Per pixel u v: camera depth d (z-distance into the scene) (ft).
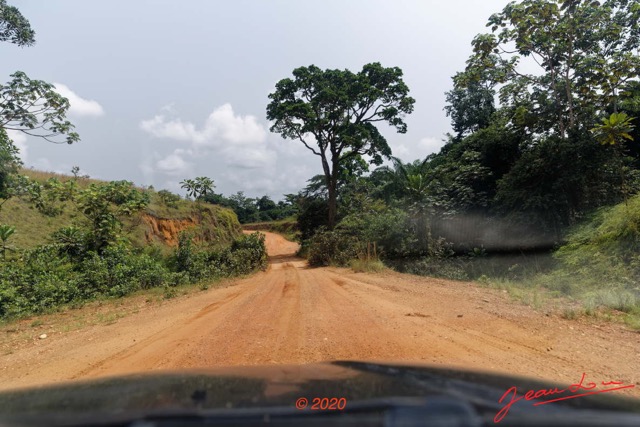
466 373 7.93
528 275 55.31
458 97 126.72
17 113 62.64
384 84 138.62
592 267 40.04
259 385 7.16
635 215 39.55
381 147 139.33
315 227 153.58
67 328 28.89
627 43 73.15
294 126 139.54
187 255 65.46
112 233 65.31
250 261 77.20
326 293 38.75
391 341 19.75
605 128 53.98
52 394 6.92
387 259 75.05
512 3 70.79
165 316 30.66
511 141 80.59
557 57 74.13
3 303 37.06
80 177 105.19
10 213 74.54
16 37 69.41
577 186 60.23
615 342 19.25
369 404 4.91
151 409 5.24
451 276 64.28
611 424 4.45
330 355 17.70
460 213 74.95
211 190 145.07
